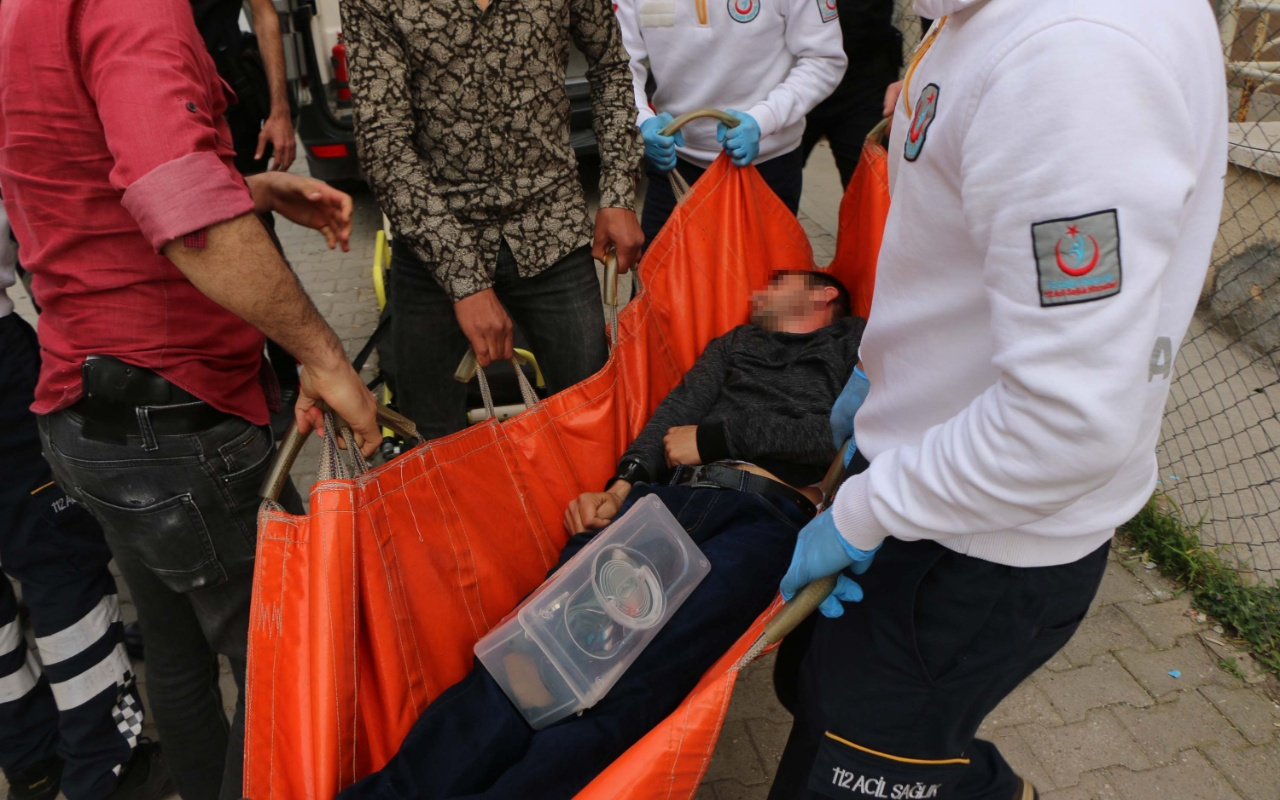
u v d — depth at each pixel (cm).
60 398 151
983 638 127
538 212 222
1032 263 93
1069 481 96
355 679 143
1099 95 88
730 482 215
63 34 131
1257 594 253
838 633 139
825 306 262
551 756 153
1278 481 297
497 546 185
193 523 157
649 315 252
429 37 199
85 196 139
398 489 160
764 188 276
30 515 191
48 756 212
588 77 246
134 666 254
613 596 180
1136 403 93
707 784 212
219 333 154
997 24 99
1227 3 377
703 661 181
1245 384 350
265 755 140
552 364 243
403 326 241
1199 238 104
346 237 185
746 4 278
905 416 127
